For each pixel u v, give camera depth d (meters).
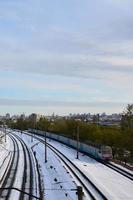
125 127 86.81
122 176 56.81
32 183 52.25
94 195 43.62
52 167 67.12
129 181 52.59
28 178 56.59
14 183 52.41
